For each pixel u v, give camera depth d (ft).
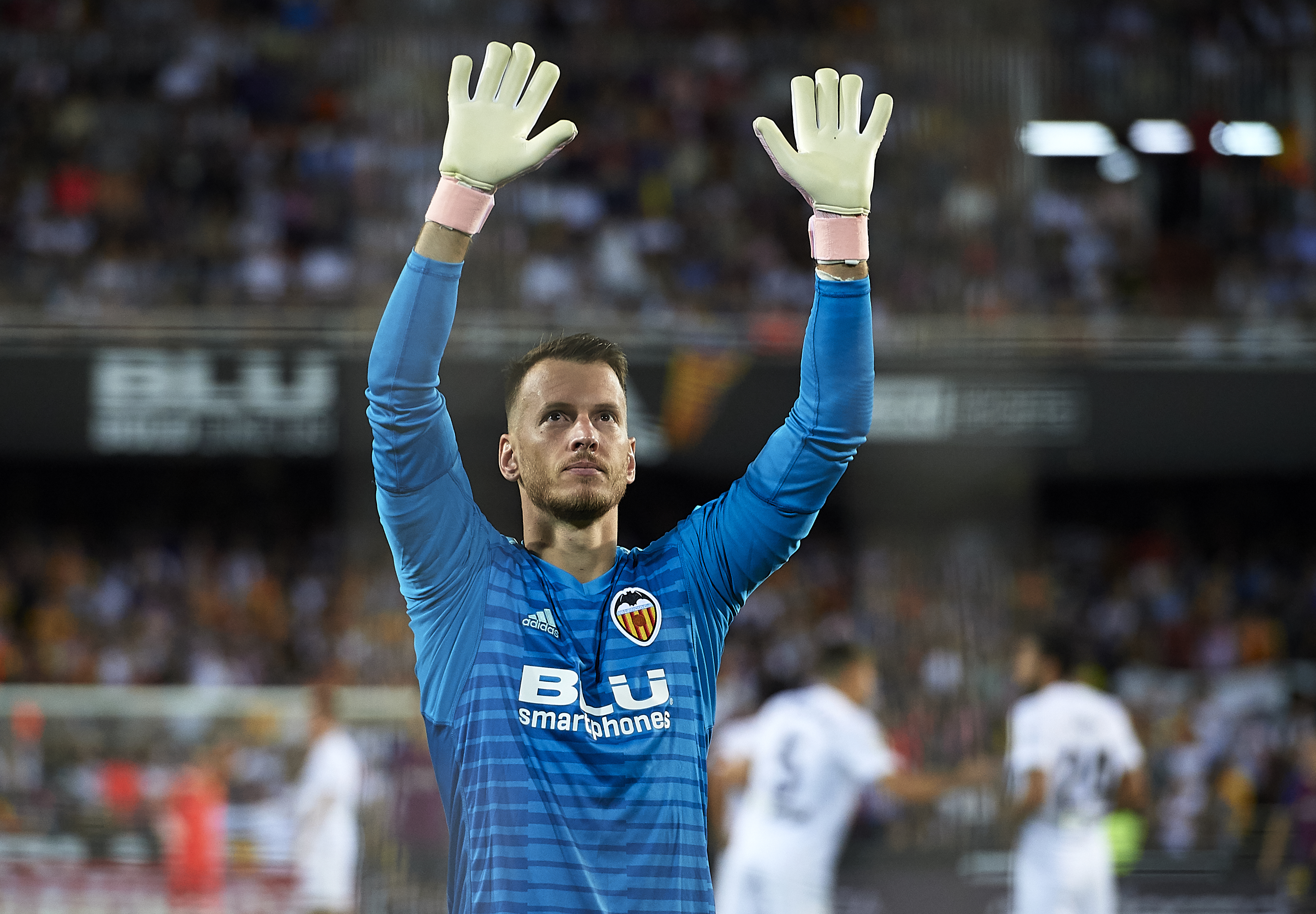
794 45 157.28
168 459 153.48
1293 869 82.79
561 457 22.81
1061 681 63.05
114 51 151.94
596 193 148.77
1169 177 147.95
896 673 118.52
